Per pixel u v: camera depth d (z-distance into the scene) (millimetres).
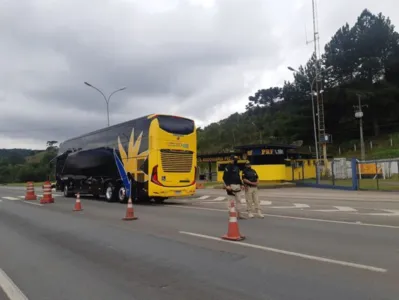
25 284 5906
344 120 66562
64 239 9617
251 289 5215
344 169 42750
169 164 18125
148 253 7594
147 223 11695
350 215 12305
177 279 5832
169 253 7492
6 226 12258
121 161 19922
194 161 19125
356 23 66562
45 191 21234
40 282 5988
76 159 25656
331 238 8336
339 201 18250
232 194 12219
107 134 21719
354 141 68812
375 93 60875
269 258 6762
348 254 6875
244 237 8656
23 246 8875
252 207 13625
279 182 38562
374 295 4805
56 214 15219
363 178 38750
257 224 10617
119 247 8320
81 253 7930
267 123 85688
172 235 9391
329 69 64312
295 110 68250
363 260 6453
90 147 23766
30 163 95750
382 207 14922
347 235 8648
